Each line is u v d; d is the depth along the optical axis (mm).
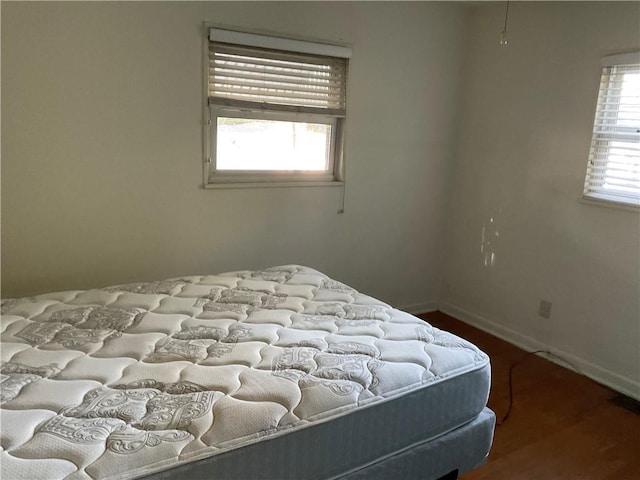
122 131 2512
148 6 2447
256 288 2297
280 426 1346
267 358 1632
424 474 1684
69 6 2289
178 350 1669
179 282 2334
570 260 2982
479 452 1848
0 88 2223
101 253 2588
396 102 3299
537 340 3219
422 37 3299
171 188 2691
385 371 1602
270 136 2953
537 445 2262
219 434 1279
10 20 2189
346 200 3266
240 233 2941
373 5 3062
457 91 3553
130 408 1334
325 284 2400
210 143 2768
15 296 2436
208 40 2621
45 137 2352
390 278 3602
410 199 3543
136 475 1141
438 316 3783
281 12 2771
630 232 2682
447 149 3619
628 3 2578
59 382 1458
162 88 2561
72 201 2469
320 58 2963
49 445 1174
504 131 3293
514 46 3168
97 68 2396
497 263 3430
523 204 3217
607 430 2396
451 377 1670
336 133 3170
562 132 2945
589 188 2861
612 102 2725
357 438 1479
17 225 2375
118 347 1680
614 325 2799
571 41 2852
